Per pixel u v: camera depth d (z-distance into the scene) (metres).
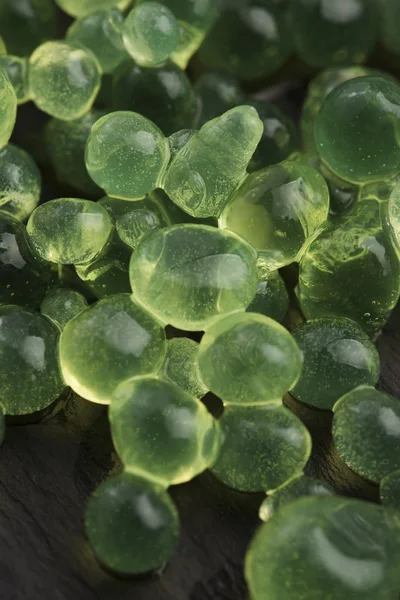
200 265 0.05
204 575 0.05
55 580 0.05
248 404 0.05
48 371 0.05
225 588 0.05
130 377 0.05
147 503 0.05
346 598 0.05
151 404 0.05
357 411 0.05
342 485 0.05
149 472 0.05
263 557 0.05
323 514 0.05
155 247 0.05
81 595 0.05
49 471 0.05
